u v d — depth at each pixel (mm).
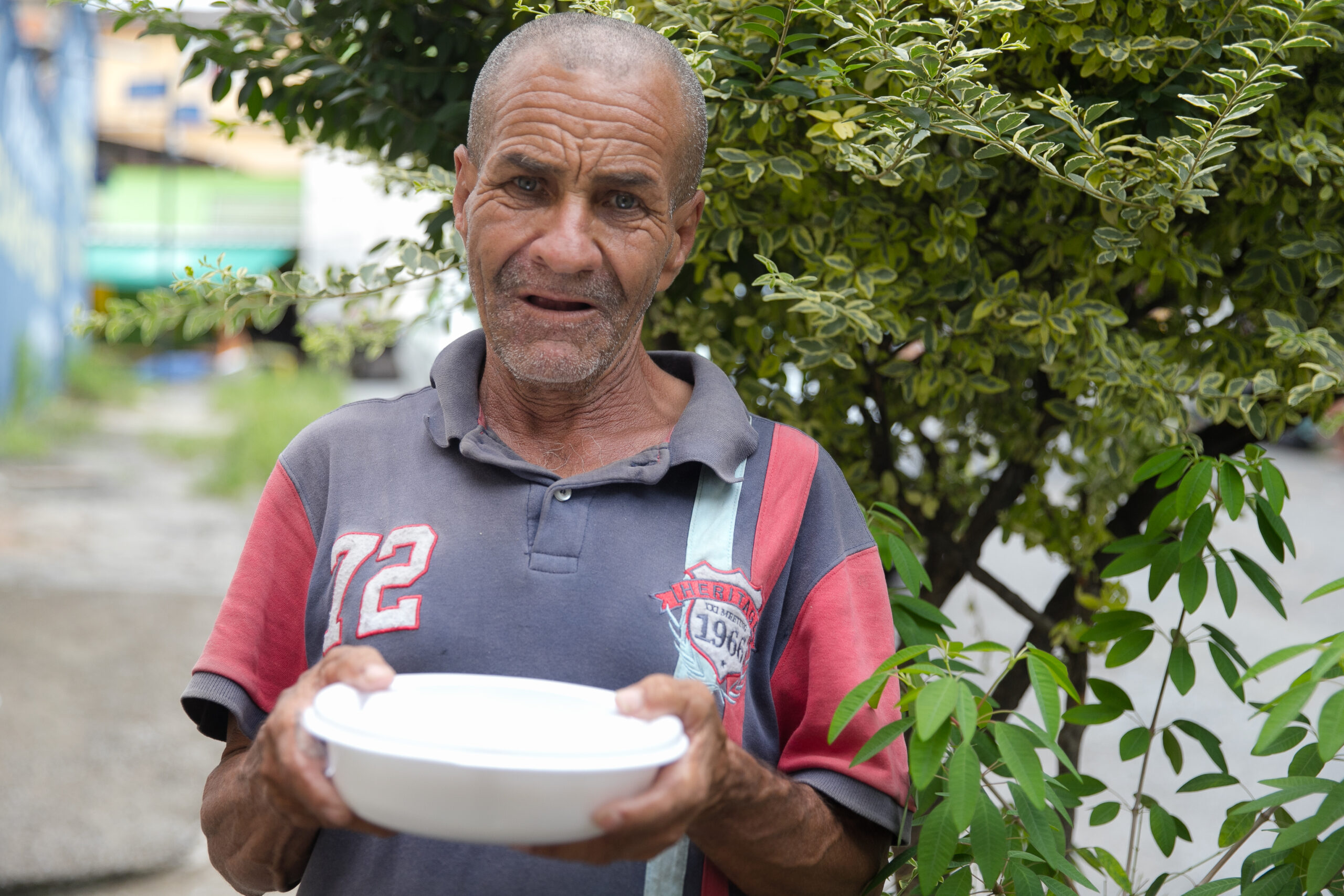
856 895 1187
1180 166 1308
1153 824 1398
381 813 822
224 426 14688
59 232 15922
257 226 19391
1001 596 1906
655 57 1124
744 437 1177
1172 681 1381
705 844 1063
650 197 1116
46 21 12945
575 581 1106
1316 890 1039
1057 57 1555
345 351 2236
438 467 1179
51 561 7262
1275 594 1367
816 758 1142
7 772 4051
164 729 4566
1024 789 1042
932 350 1589
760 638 1179
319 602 1180
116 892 3377
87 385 16406
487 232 1117
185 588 6840
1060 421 1837
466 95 1751
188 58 1996
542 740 814
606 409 1220
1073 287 1550
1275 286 1623
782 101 1491
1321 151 1479
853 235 1589
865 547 1236
